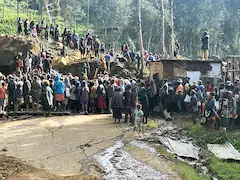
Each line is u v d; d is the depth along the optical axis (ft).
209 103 55.93
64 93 67.72
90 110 70.28
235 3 218.18
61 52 103.91
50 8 188.85
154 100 68.18
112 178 34.83
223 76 76.59
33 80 67.21
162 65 75.25
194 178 35.86
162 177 35.60
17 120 61.26
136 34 210.59
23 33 119.44
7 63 100.12
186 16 209.26
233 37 208.44
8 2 196.95
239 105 58.90
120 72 97.76
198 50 202.39
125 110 60.70
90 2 220.43
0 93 62.59
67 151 43.32
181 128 57.57
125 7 209.36
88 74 95.96
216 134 52.01
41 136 50.14
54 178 33.47
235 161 43.39
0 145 45.39
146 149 45.21
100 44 120.98
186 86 66.39
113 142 47.91
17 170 35.53
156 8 225.56
